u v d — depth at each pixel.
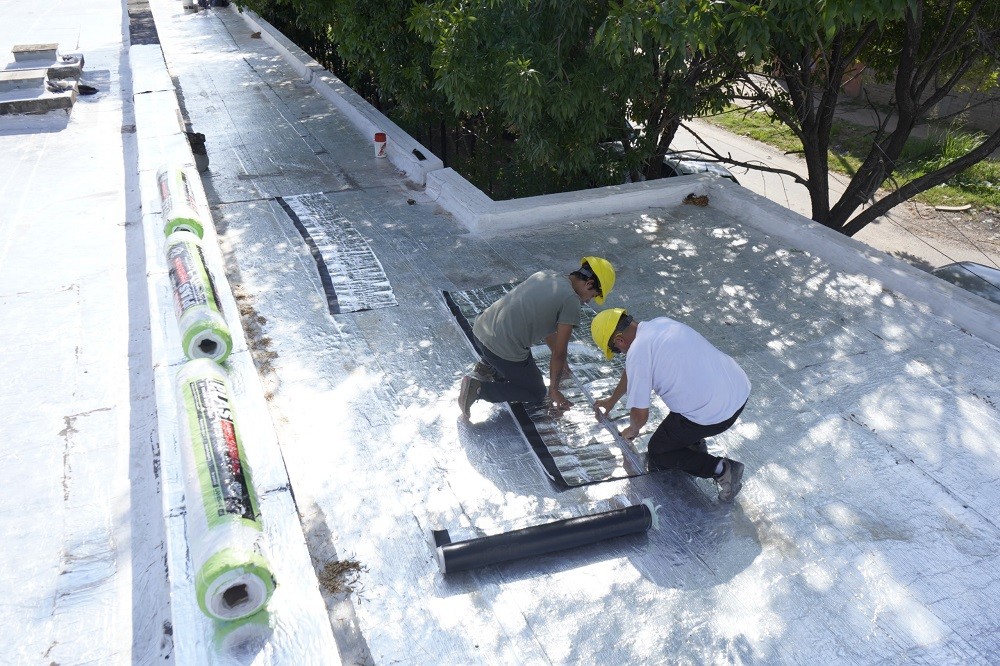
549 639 3.28
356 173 8.59
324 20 11.60
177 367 4.39
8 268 6.61
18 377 5.17
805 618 3.38
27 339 5.59
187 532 3.18
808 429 4.53
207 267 5.14
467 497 4.02
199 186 6.92
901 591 3.50
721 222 7.31
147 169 7.33
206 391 3.70
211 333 4.34
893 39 9.68
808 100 9.30
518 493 4.06
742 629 3.33
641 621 3.37
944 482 4.13
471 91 7.56
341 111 10.95
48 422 4.75
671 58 6.92
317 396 4.78
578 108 7.51
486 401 4.67
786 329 5.54
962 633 3.30
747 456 4.33
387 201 7.81
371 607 3.41
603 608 3.43
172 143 8.04
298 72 13.25
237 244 6.82
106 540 3.91
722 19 5.99
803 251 6.73
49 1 20.52
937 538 3.79
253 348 5.27
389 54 9.89
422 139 12.29
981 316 5.41
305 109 11.12
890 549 3.72
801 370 5.07
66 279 6.45
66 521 4.01
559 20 6.95
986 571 3.60
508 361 4.29
